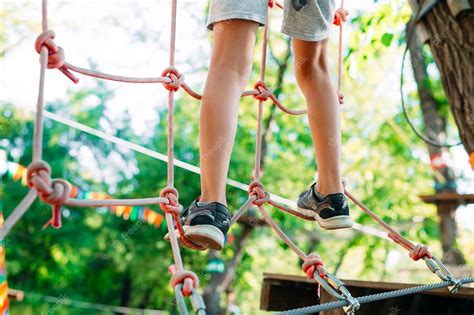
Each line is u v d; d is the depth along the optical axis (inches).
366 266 508.1
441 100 358.3
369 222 499.5
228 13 90.7
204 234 85.6
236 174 481.7
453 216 310.7
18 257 568.4
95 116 629.6
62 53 79.7
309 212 103.0
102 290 586.9
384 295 88.9
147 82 89.4
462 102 149.9
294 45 101.0
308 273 91.0
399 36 349.1
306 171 523.2
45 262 578.9
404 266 524.4
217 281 398.3
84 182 629.6
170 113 91.0
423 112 351.3
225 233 88.8
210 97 89.5
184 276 71.8
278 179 514.9
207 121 88.7
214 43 93.1
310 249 520.1
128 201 77.7
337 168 100.2
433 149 351.6
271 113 468.1
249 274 532.1
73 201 70.6
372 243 496.7
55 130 617.3
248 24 91.9
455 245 312.0
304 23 97.7
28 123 620.4
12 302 561.6
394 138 511.8
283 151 521.0
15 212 66.4
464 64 149.9
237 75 91.4
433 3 153.9
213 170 88.0
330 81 101.7
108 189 622.8
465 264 318.7
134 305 587.2
